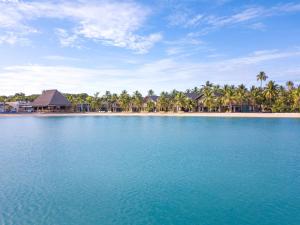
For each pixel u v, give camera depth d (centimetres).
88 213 1341
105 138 4088
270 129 5066
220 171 2070
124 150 3016
